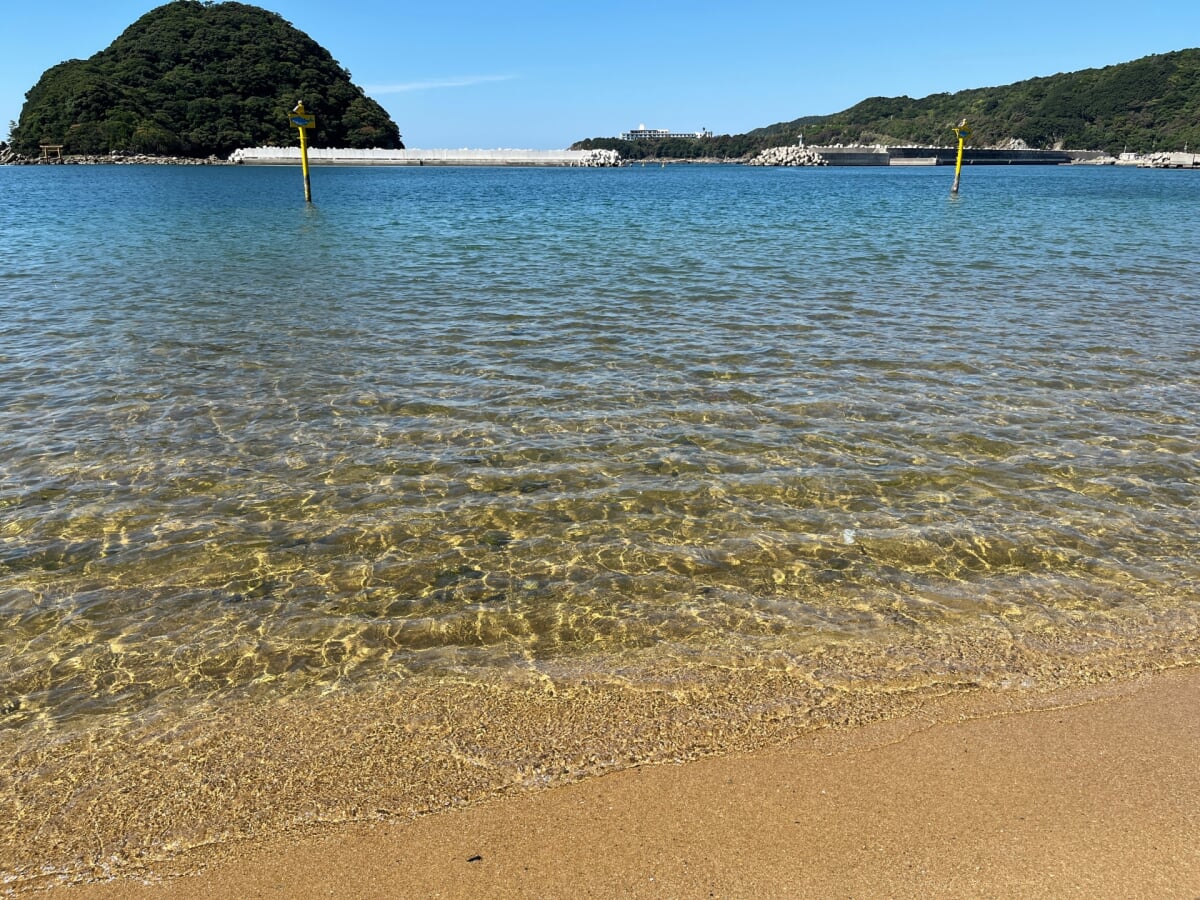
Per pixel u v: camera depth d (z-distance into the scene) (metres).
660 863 3.24
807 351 11.34
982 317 13.59
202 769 3.86
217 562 5.80
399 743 4.02
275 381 9.93
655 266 19.25
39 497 6.77
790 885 3.13
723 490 6.97
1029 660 4.70
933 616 5.16
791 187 72.62
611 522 6.41
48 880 3.25
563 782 3.73
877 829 3.42
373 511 6.57
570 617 5.16
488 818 3.51
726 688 4.43
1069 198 50.66
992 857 3.28
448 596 5.40
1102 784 3.71
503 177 100.31
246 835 3.45
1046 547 6.04
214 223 30.55
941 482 7.14
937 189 66.69
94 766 3.90
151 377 10.04
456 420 8.62
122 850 3.39
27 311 13.70
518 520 6.44
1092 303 14.84
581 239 25.31
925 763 3.84
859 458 7.65
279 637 4.96
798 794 3.63
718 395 9.44
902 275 17.95
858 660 4.69
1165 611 5.21
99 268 18.64
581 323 13.03
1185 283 17.14
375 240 24.95
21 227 28.28
